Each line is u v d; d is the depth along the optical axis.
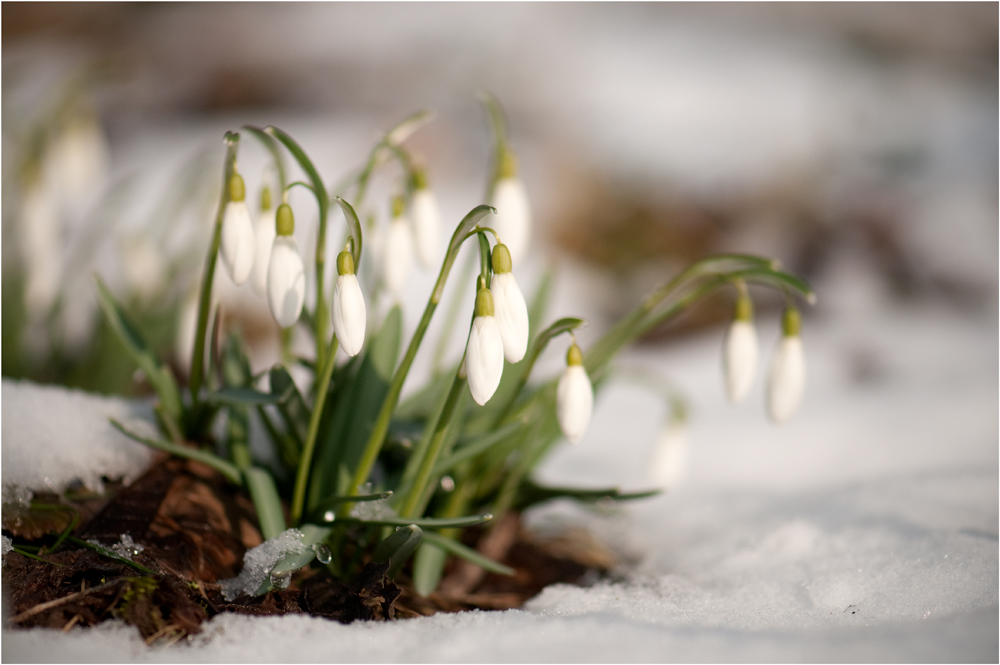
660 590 0.62
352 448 0.61
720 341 1.29
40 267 0.76
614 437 0.91
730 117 1.64
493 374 0.56
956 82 1.91
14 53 1.77
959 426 0.85
